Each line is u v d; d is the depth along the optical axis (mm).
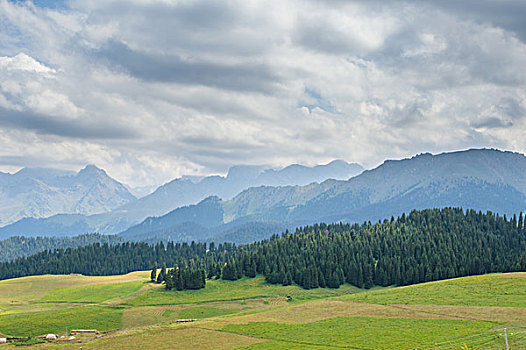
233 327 132625
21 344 129875
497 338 98188
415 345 101000
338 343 109000
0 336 154750
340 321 131125
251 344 114062
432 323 119500
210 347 113062
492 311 126500
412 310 137750
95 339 130000
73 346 121500
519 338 96062
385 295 168125
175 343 118188
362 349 103062
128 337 127688
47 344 128125
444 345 98000
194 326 137000
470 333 105938
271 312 152500
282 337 118562
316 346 108312
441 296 154750
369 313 138875
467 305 137625
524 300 137625
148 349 113812
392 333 113250
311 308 154375
